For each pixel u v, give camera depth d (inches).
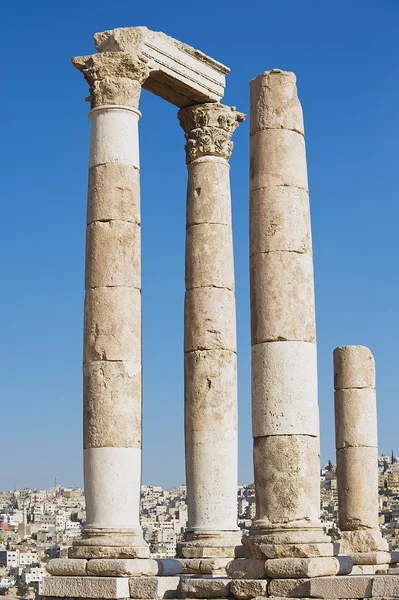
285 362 930.1
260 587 877.8
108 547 962.1
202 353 1159.0
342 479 1471.5
